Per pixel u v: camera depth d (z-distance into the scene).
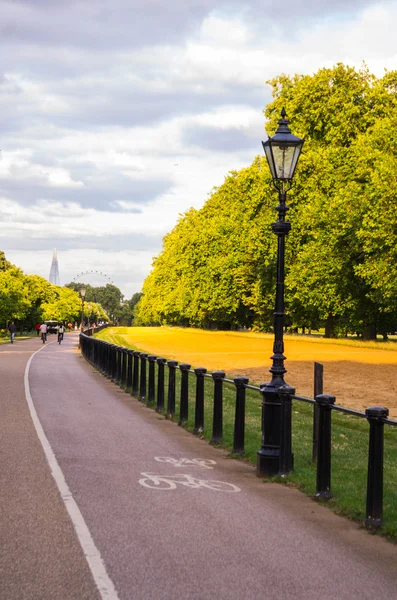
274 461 10.33
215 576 5.89
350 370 29.33
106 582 5.59
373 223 39.53
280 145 11.15
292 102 50.38
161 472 10.23
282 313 10.97
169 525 7.39
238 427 12.03
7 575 5.68
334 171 47.75
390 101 47.62
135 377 22.28
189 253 82.44
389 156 40.22
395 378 25.88
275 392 10.45
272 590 5.64
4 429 13.94
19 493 8.55
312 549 6.79
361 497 8.76
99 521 7.41
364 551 6.80
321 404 9.01
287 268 52.34
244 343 57.72
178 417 16.62
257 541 6.96
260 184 54.41
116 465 10.59
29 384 24.75
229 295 70.69
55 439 12.80
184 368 15.72
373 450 7.75
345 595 5.59
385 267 39.09
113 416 16.64
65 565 5.96
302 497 9.05
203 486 9.47
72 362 40.31
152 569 5.97
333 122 49.00
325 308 49.22
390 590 5.74
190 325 113.50
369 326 53.75
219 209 78.81
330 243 46.25
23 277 133.88
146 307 141.50
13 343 71.94
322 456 8.96
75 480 9.38
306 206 49.16
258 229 53.47
